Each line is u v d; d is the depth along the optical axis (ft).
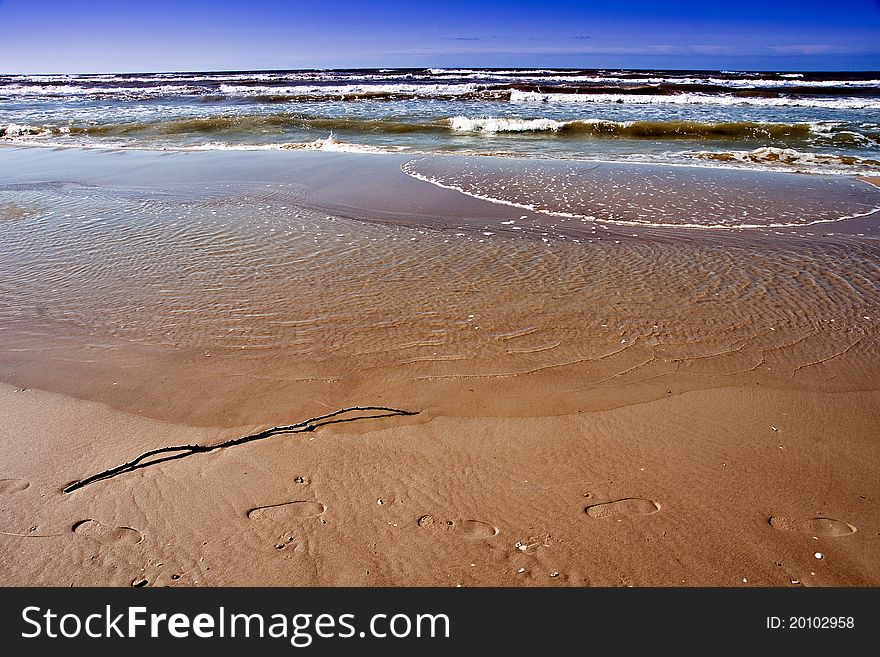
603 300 16.15
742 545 8.28
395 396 11.80
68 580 7.70
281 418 11.09
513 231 22.54
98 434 10.57
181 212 25.21
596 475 9.67
